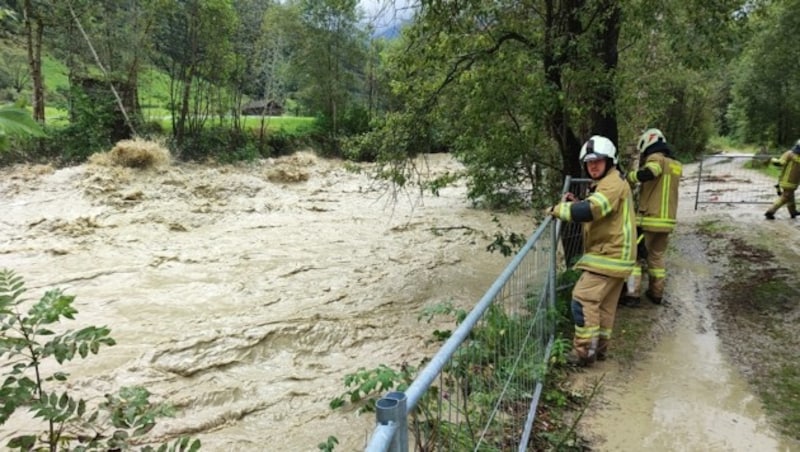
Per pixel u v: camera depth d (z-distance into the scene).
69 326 6.04
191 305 6.93
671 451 3.19
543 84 5.61
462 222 12.33
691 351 4.59
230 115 25.17
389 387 3.36
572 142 6.56
